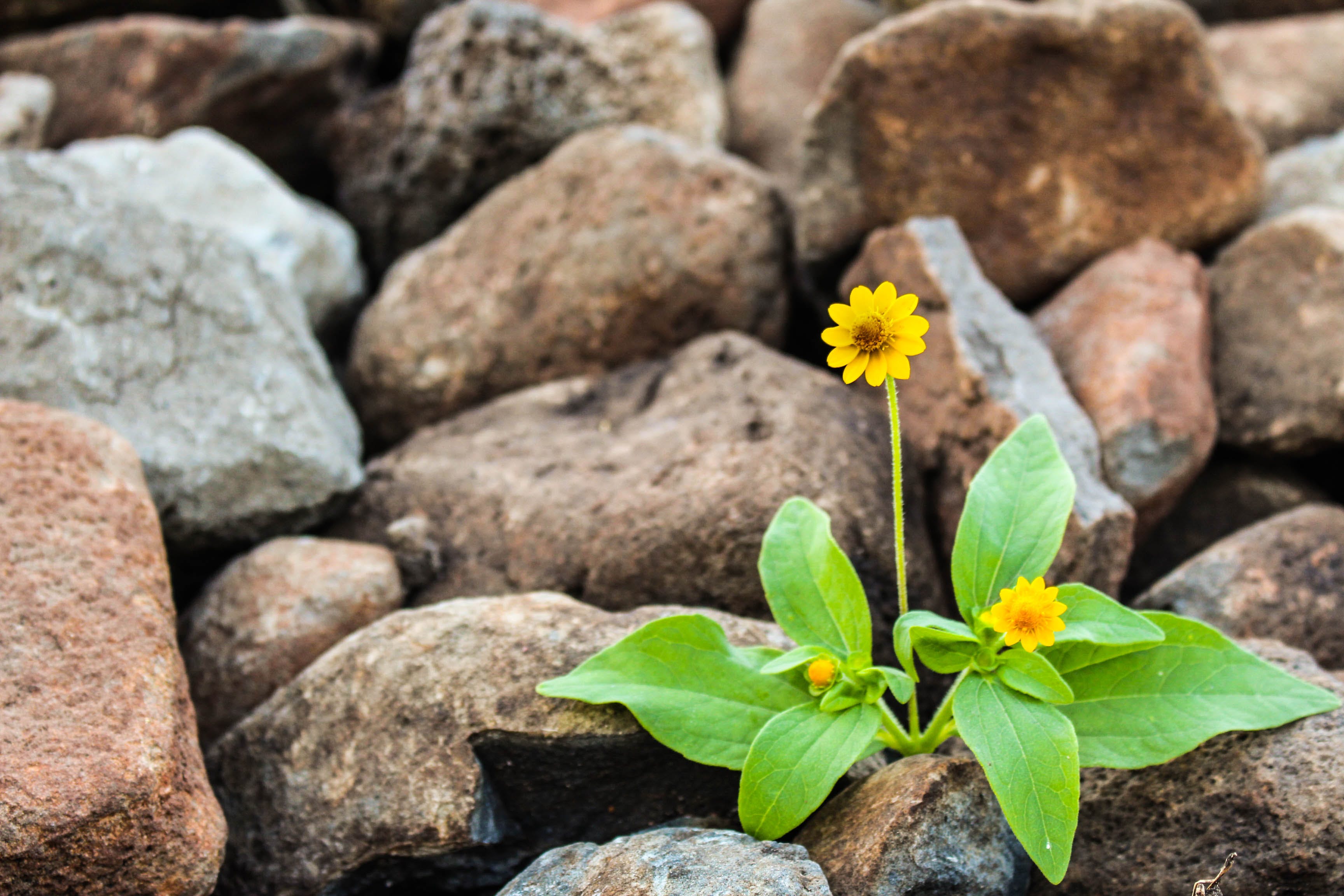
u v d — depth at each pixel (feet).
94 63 3.35
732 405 2.61
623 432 2.66
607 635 2.32
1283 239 2.69
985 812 2.21
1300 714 2.20
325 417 2.69
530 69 3.10
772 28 3.48
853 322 2.15
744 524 2.45
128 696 2.23
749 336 2.82
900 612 2.43
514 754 2.28
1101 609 2.22
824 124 2.81
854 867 2.17
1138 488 2.57
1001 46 2.73
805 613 2.29
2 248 2.55
